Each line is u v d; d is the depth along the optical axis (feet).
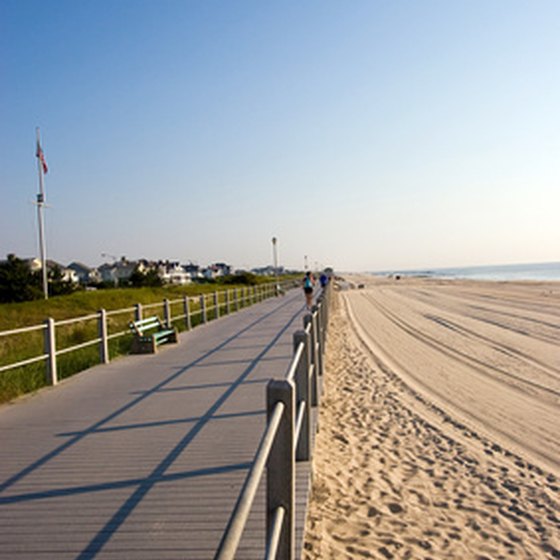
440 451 24.11
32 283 138.00
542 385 38.52
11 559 11.72
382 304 124.98
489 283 245.24
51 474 16.62
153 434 20.54
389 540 15.69
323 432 26.30
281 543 9.43
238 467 16.83
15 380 31.12
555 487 20.29
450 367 45.42
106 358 38.86
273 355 39.29
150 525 13.14
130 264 398.42
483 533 16.47
